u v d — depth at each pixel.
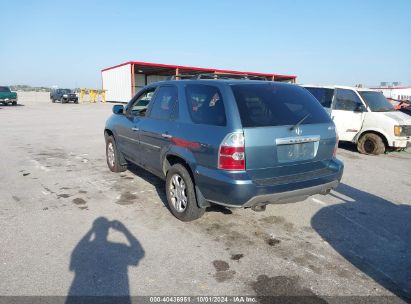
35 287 2.95
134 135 5.47
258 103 3.81
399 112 9.72
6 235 3.92
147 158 5.19
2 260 3.37
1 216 4.47
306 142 3.96
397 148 9.43
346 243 3.90
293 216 4.65
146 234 4.00
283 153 3.79
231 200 3.59
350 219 4.60
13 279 3.06
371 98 9.57
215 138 3.67
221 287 3.01
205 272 3.24
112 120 6.51
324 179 4.05
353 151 9.83
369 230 4.26
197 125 4.00
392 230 4.28
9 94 30.03
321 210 4.90
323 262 3.47
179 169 4.27
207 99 4.01
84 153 8.79
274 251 3.67
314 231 4.20
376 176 6.97
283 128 3.76
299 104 4.13
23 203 4.97
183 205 4.35
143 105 5.46
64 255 3.49
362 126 9.34
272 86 4.11
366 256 3.61
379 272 3.31
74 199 5.17
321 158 4.15
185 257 3.50
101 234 3.98
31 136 11.72
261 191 3.58
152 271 3.23
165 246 3.72
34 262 3.35
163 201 5.12
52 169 7.01
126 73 35.22
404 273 3.30
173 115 4.51
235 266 3.36
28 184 5.91
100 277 3.12
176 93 4.59
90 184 5.95
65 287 2.96
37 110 25.28
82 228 4.14
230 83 3.93
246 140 3.54
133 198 5.24
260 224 4.36
